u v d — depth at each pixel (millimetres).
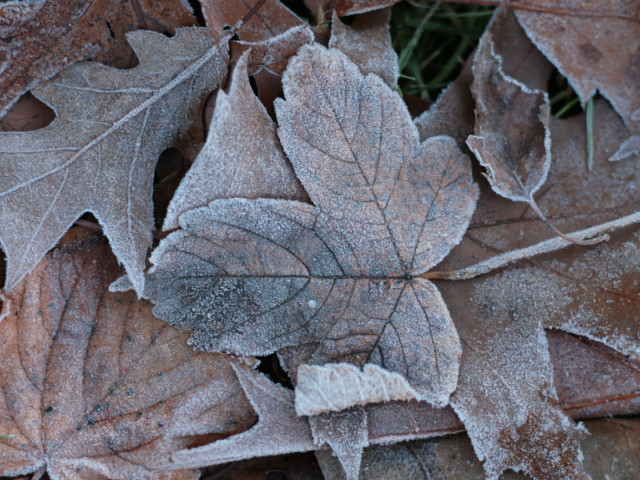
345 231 524
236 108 515
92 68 526
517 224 538
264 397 522
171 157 540
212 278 521
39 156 520
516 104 538
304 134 521
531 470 526
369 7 535
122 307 528
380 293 526
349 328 525
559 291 535
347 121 522
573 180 544
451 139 533
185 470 529
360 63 533
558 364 539
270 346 524
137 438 524
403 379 517
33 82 525
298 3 558
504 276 536
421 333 526
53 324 525
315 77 521
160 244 515
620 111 548
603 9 546
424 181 529
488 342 531
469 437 528
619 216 541
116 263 531
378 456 532
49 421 523
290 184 523
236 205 517
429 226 528
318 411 516
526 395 527
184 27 530
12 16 521
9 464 521
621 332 533
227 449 516
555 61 549
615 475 534
